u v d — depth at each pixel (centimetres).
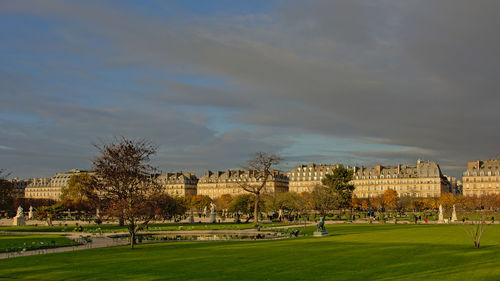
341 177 19862
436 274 4638
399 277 4500
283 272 4841
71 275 4822
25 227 13738
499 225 12400
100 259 6041
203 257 6106
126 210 7775
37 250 7362
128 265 5444
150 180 8775
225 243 8306
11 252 7031
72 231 11894
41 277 4750
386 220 17138
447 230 10662
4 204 16412
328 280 4400
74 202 19400
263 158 15962
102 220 16712
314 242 8106
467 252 6316
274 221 17562
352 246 7250
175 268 5178
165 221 17250
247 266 5259
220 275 4712
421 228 11569
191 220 16388
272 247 7325
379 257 5869
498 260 5534
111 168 8456
